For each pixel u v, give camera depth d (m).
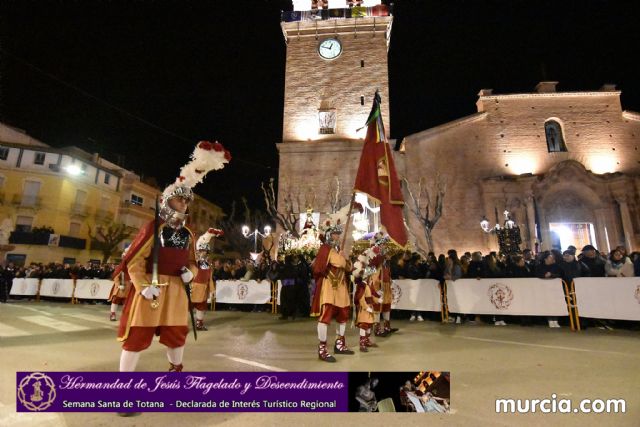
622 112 26.00
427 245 23.86
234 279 13.95
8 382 4.19
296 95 26.73
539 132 25.89
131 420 3.23
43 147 32.50
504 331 8.34
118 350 5.98
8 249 30.02
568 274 9.16
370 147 6.75
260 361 5.30
